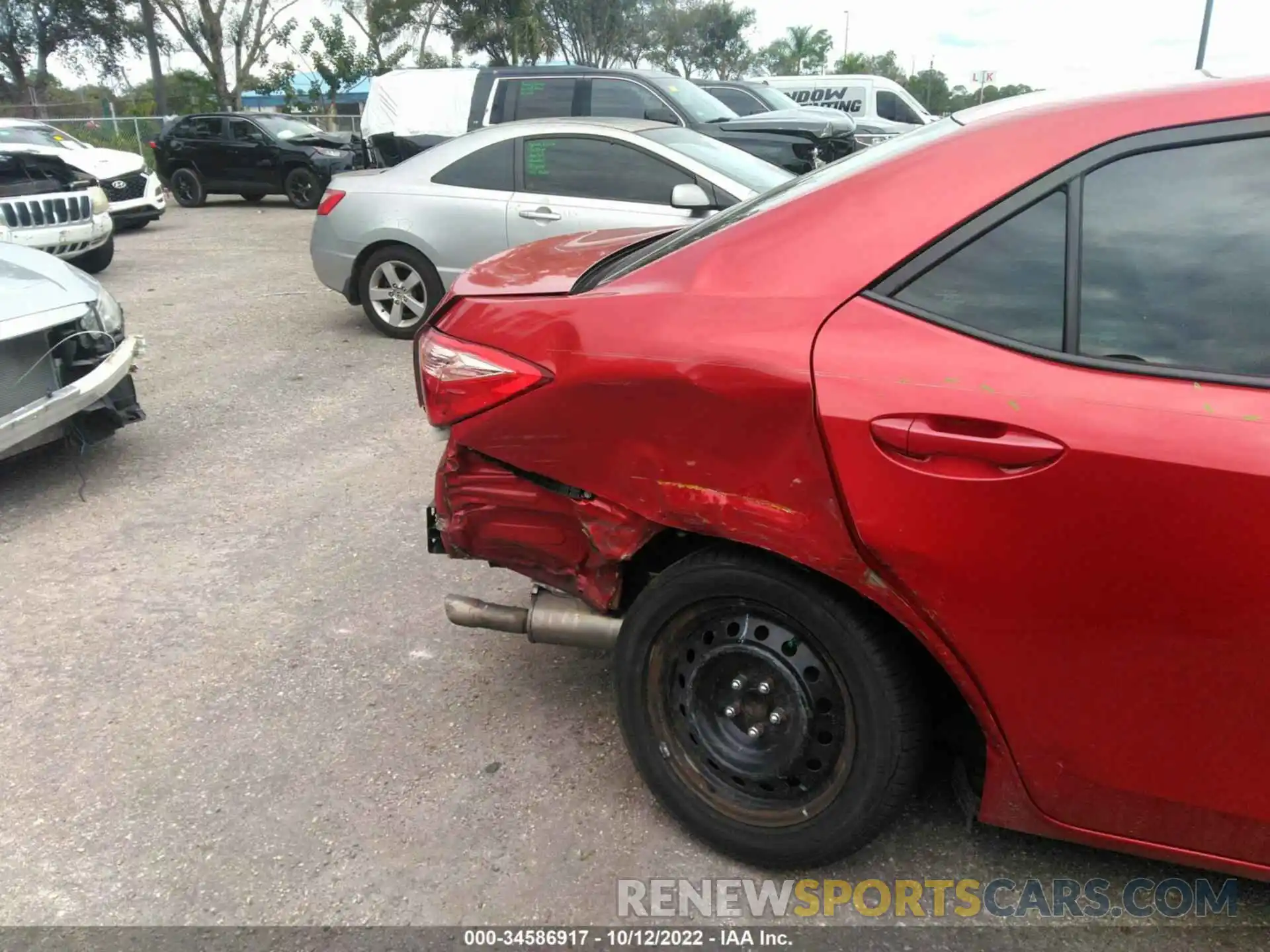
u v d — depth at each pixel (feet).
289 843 8.13
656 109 33.42
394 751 9.27
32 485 15.79
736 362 6.78
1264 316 5.97
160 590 12.35
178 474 16.17
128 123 83.20
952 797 8.46
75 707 10.00
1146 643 6.01
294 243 43.16
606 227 21.75
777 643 7.29
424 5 116.88
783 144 33.22
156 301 30.01
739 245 7.31
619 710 8.15
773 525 6.78
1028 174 6.49
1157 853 6.57
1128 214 6.28
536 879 7.73
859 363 6.50
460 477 8.32
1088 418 5.95
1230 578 5.71
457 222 23.13
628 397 7.22
